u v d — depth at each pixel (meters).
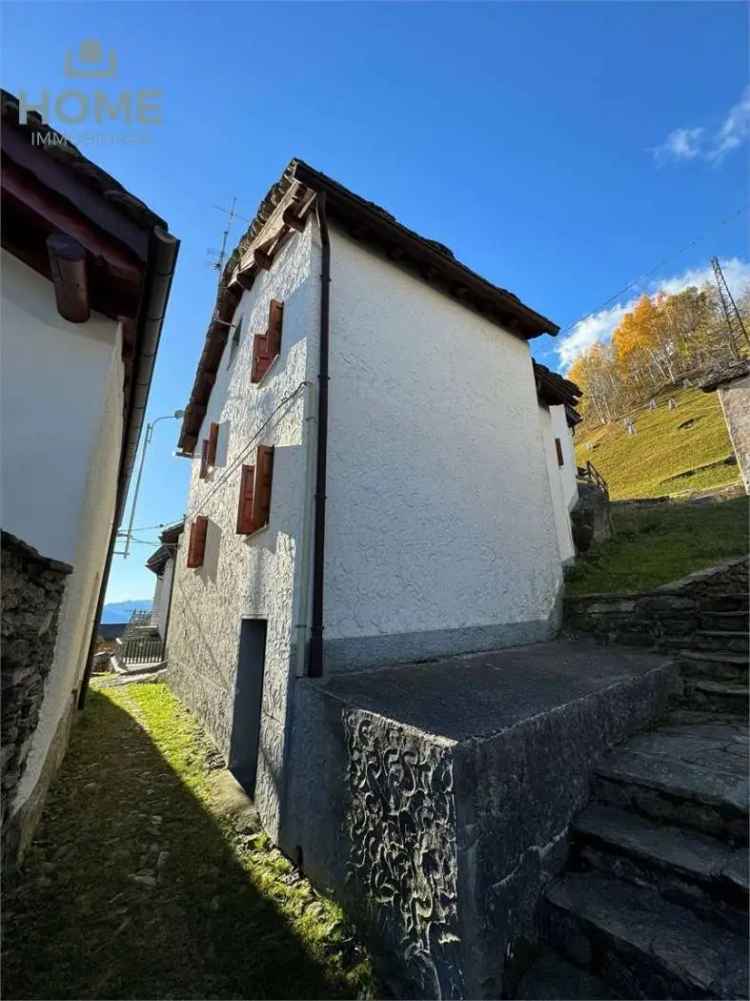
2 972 1.93
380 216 4.29
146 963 1.99
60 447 2.48
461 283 5.12
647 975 1.49
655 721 3.08
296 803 2.79
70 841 3.03
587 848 2.07
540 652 4.06
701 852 1.80
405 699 2.50
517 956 1.66
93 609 6.43
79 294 2.49
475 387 5.11
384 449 3.99
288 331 4.28
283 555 3.55
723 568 4.40
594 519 8.56
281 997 1.81
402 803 1.94
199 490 7.95
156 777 4.18
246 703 4.24
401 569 3.81
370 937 2.00
